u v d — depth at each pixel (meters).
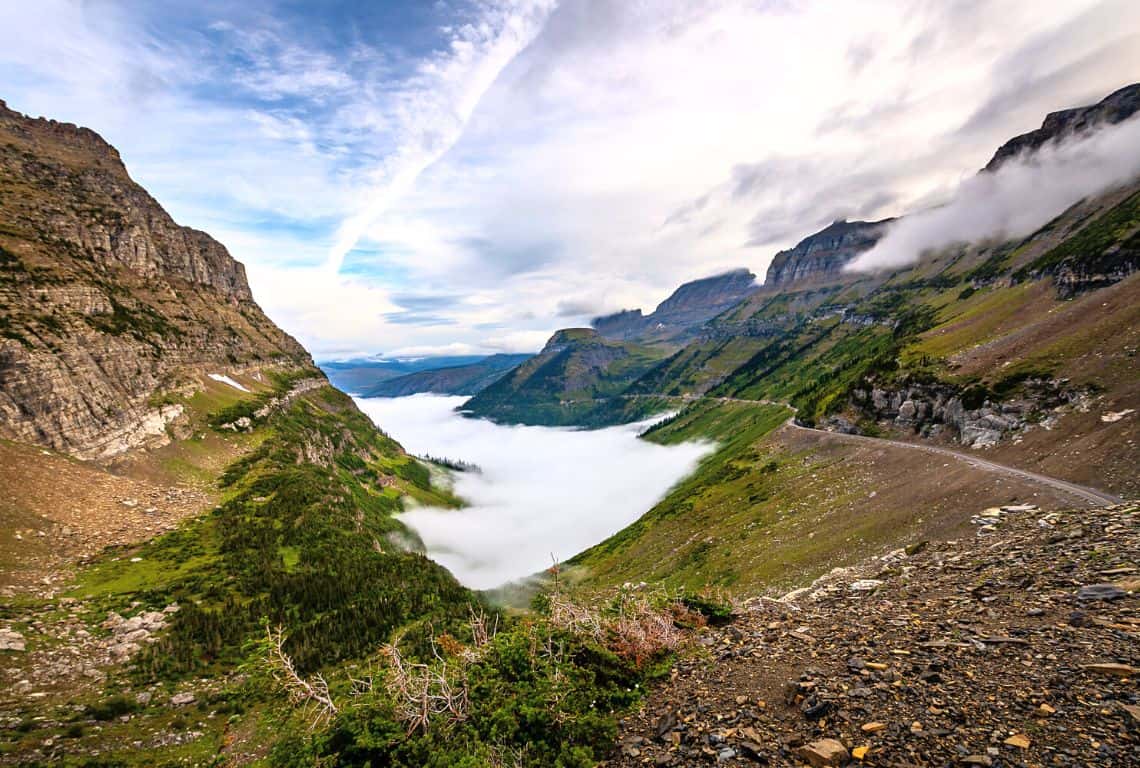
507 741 10.34
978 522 24.67
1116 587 11.02
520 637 13.61
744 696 10.14
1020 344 105.75
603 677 12.56
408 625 66.12
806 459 121.06
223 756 29.52
